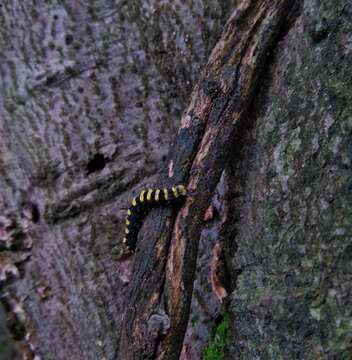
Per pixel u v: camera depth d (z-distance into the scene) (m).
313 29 0.31
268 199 0.33
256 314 0.33
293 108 0.32
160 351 0.32
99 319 0.40
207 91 0.34
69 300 0.40
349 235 0.29
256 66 0.34
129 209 0.34
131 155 0.39
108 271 0.39
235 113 0.34
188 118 0.34
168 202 0.33
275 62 0.34
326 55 0.31
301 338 0.30
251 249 0.34
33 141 0.40
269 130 0.33
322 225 0.30
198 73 0.38
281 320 0.31
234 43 0.34
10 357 0.74
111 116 0.39
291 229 0.31
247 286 0.34
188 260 0.33
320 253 0.30
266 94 0.34
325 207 0.30
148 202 0.33
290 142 0.32
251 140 0.34
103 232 0.39
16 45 0.39
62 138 0.39
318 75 0.31
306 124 0.31
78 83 0.39
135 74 0.39
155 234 0.33
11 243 0.40
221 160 0.34
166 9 0.38
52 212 0.40
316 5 0.31
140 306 0.33
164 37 0.38
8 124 0.40
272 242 0.32
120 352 0.34
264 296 0.32
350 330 0.29
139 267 0.33
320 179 0.30
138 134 0.39
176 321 0.33
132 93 0.39
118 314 0.39
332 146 0.30
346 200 0.29
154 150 0.39
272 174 0.32
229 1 0.37
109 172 0.39
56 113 0.39
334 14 0.30
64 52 0.39
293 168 0.31
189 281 0.33
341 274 0.29
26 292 0.41
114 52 0.39
